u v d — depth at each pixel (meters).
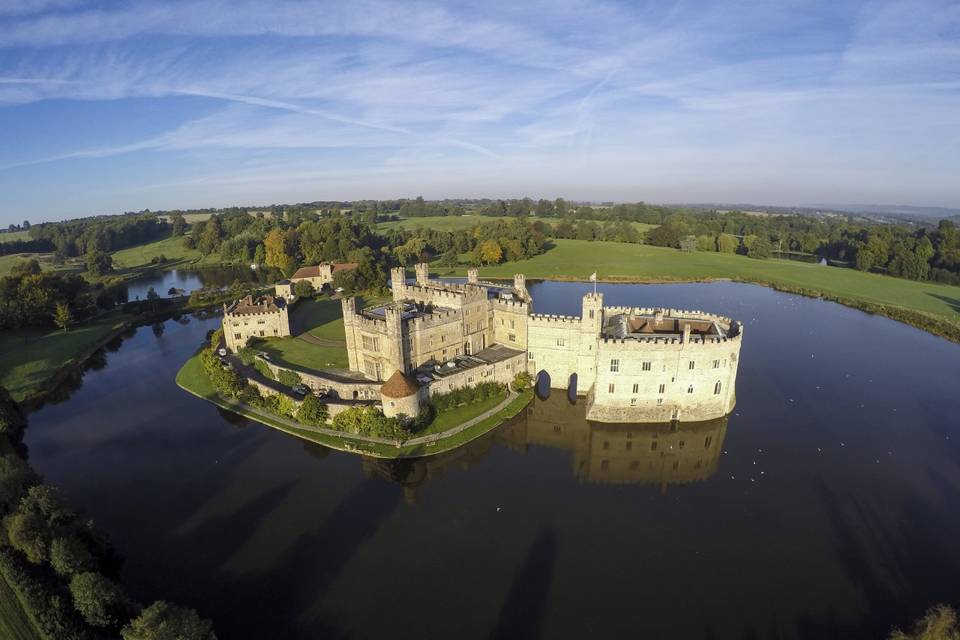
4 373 129.88
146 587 61.34
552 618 56.84
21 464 70.19
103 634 52.06
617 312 116.88
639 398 96.44
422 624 56.06
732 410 104.12
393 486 80.88
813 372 126.69
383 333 100.50
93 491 80.56
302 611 57.88
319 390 104.75
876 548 68.12
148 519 73.56
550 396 110.81
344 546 68.06
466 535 70.12
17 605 53.75
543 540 69.31
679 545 68.44
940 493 79.50
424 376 100.56
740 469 85.75
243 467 86.00
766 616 57.31
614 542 68.94
